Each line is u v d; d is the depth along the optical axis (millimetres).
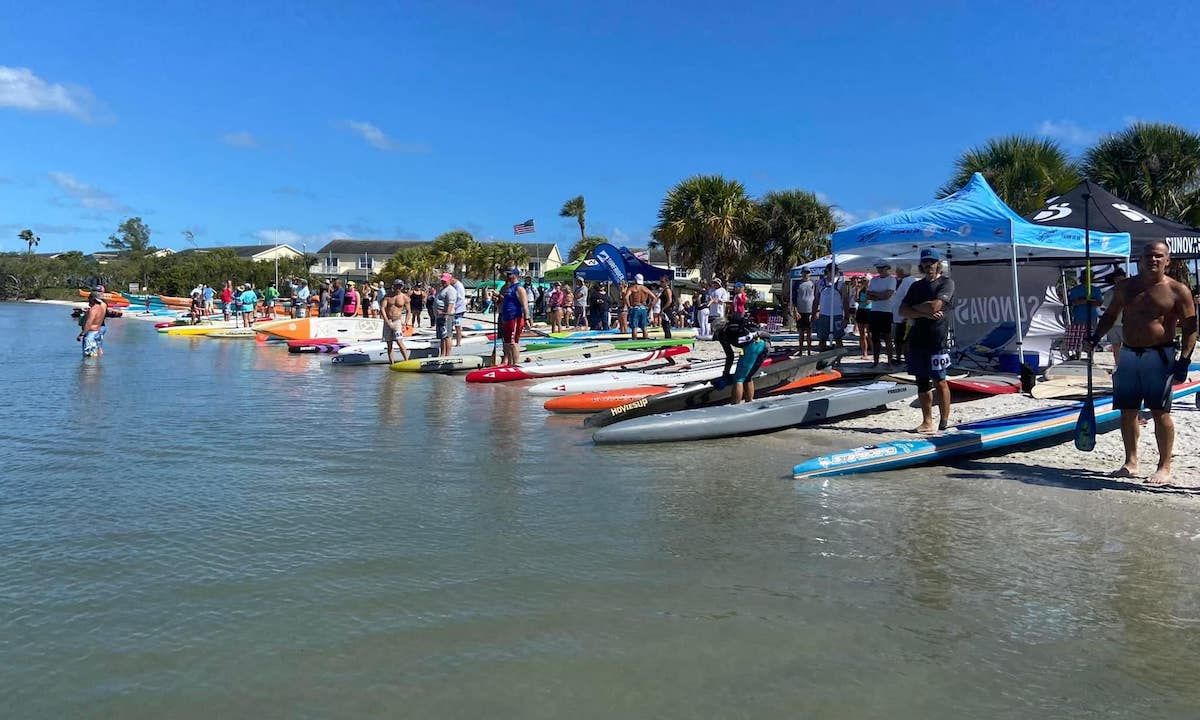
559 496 6246
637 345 18828
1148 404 6219
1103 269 15039
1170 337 6113
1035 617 4020
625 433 8227
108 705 3213
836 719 3104
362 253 89250
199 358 19141
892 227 11422
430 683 3375
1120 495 6051
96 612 4082
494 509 5887
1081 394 9859
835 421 9328
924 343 8008
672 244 35625
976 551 4957
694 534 5309
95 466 7254
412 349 17969
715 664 3539
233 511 5816
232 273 71688
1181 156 22078
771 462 7414
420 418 10047
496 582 4480
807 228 36188
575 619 4000
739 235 35281
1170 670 3494
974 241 10672
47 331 30344
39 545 5082
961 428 7676
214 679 3412
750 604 4184
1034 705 3213
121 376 14922
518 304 15117
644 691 3311
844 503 6004
